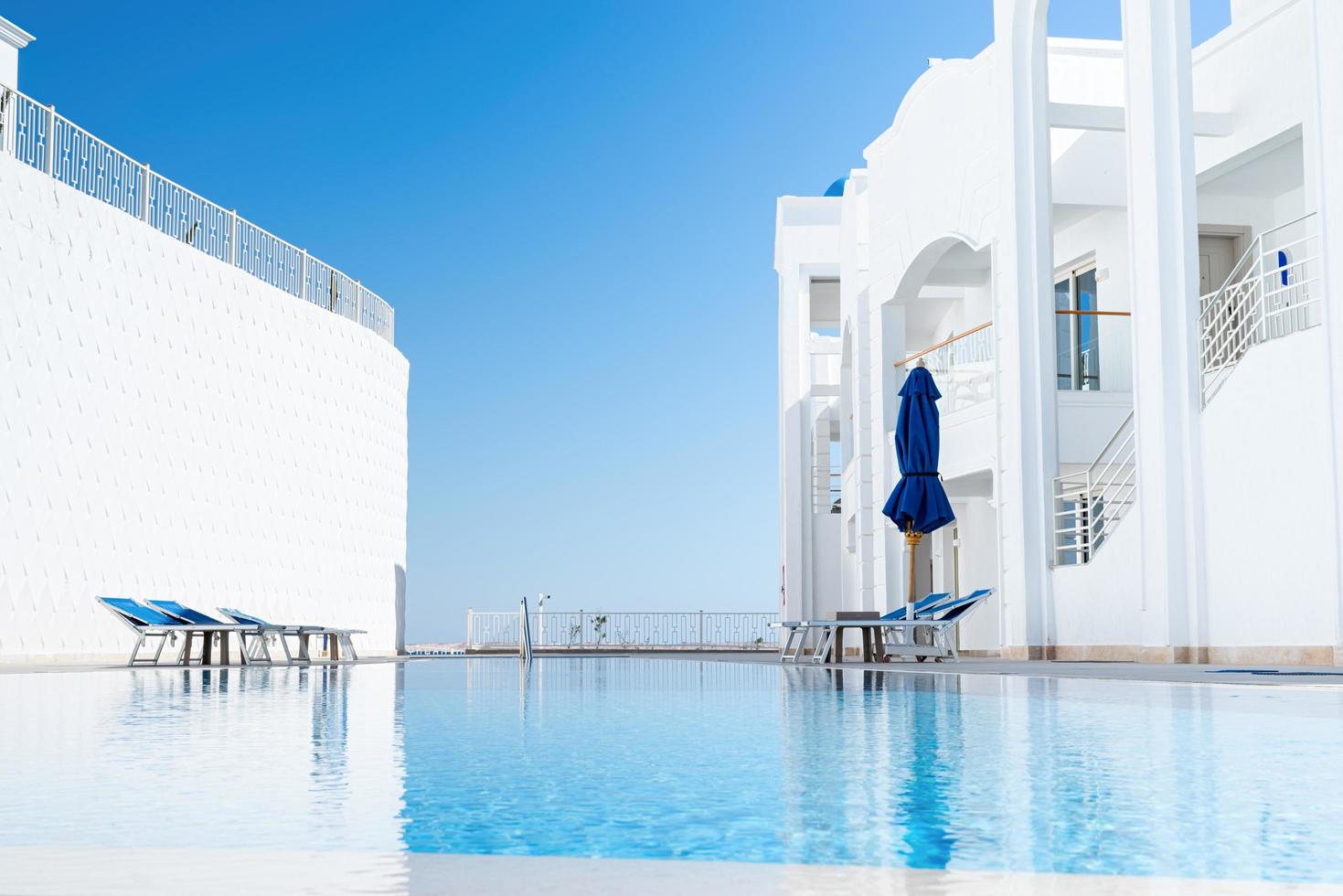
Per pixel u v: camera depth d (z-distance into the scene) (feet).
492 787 8.04
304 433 65.46
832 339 93.91
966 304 66.18
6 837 6.08
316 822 6.61
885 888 4.72
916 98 58.44
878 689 21.57
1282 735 11.54
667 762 9.59
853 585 73.10
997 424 47.70
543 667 43.34
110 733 12.66
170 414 52.80
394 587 78.84
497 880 4.87
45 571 44.14
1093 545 44.39
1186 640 35.29
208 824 6.52
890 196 62.13
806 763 9.39
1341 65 29.14
